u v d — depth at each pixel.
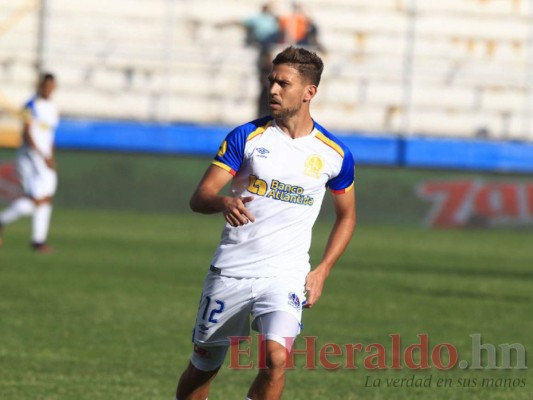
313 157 20.42
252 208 20.38
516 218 72.69
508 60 83.81
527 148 72.50
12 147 71.19
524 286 48.44
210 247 58.06
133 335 34.22
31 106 53.16
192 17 81.25
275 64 20.27
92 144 71.94
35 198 53.44
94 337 33.62
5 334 33.44
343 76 82.00
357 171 72.50
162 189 72.56
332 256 21.00
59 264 49.53
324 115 81.62
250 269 20.44
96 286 43.66
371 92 82.19
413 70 82.44
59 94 79.31
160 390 26.97
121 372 28.92
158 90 80.19
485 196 72.69
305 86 20.11
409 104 80.12
